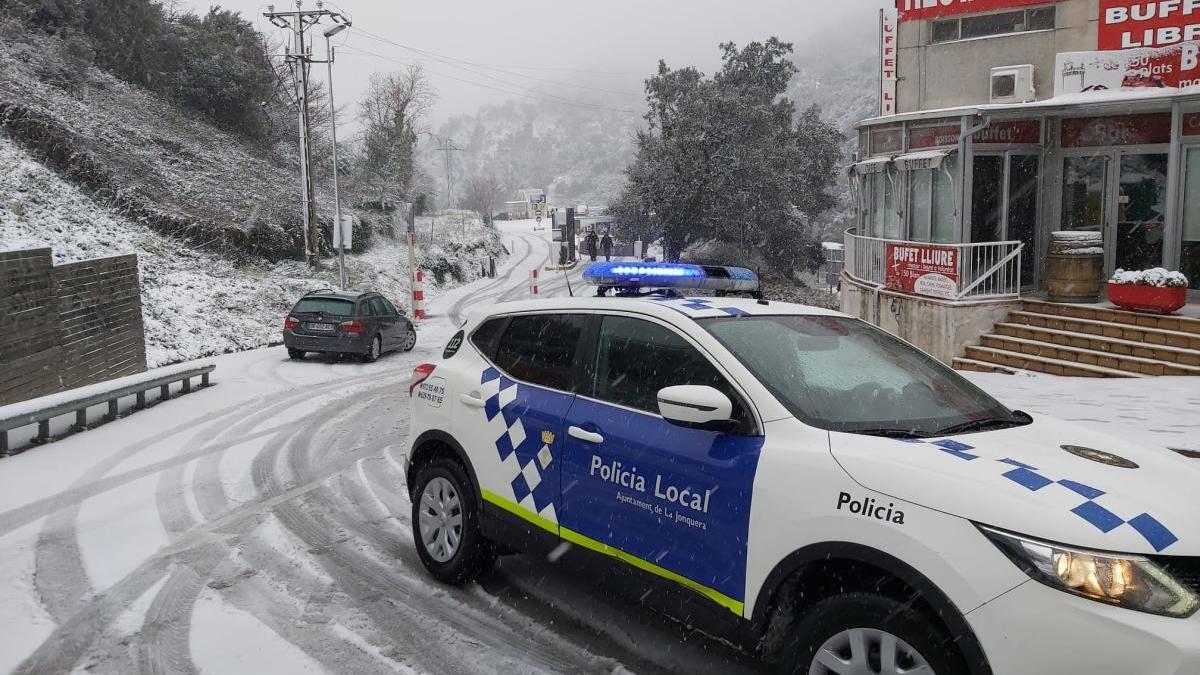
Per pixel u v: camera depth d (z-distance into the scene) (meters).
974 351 13.15
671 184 42.66
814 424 3.24
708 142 41.88
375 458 8.46
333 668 3.84
